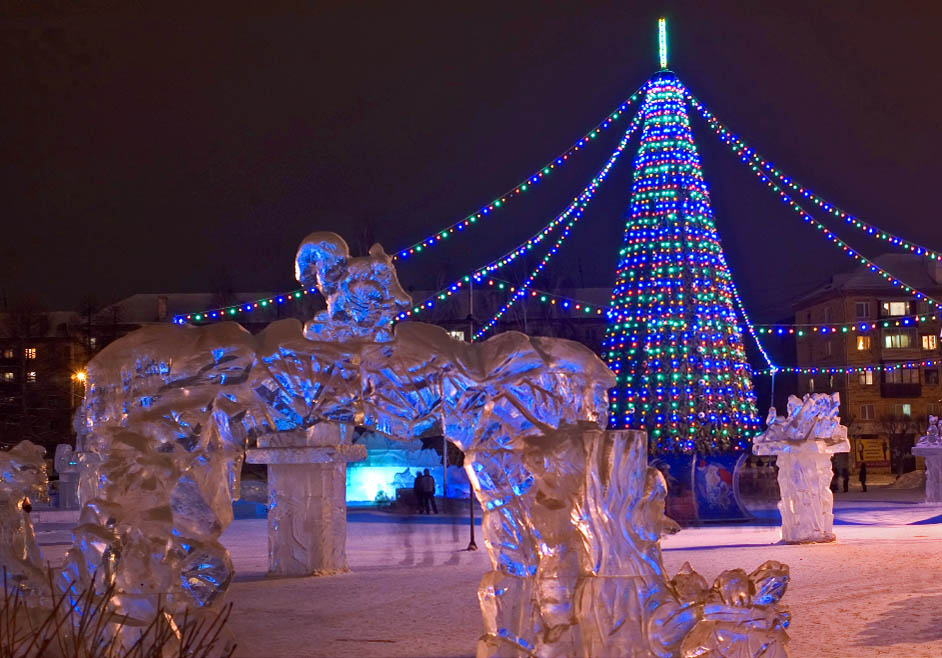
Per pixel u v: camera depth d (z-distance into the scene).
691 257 24.70
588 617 4.50
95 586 4.80
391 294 5.03
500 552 4.99
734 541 19.61
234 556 17.56
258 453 13.69
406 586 12.06
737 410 25.20
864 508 31.53
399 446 38.09
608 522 4.56
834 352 69.19
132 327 66.00
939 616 8.80
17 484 6.14
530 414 5.14
